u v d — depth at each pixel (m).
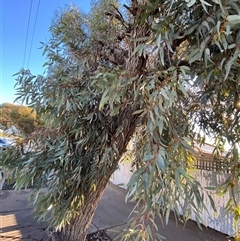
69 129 1.95
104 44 2.14
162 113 1.05
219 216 3.34
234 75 1.07
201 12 0.95
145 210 1.01
